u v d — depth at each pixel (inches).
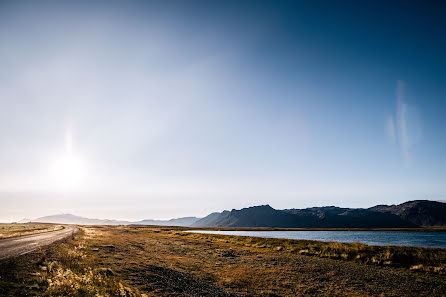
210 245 1606.8
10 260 598.2
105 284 511.2
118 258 899.4
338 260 1087.0
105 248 1127.6
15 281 437.4
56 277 468.1
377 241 2319.1
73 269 597.0
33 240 1196.5
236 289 681.6
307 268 936.9
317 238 2822.3
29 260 623.8
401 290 678.5
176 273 786.8
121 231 2827.3
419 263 932.0
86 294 424.5
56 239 1266.0
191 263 995.3
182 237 2208.4
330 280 779.4
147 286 593.3
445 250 1016.9
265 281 769.6
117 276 633.0
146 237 2085.4
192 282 705.0
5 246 918.4
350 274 844.0
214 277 794.8
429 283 731.4
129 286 556.7
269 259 1117.7
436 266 880.3
